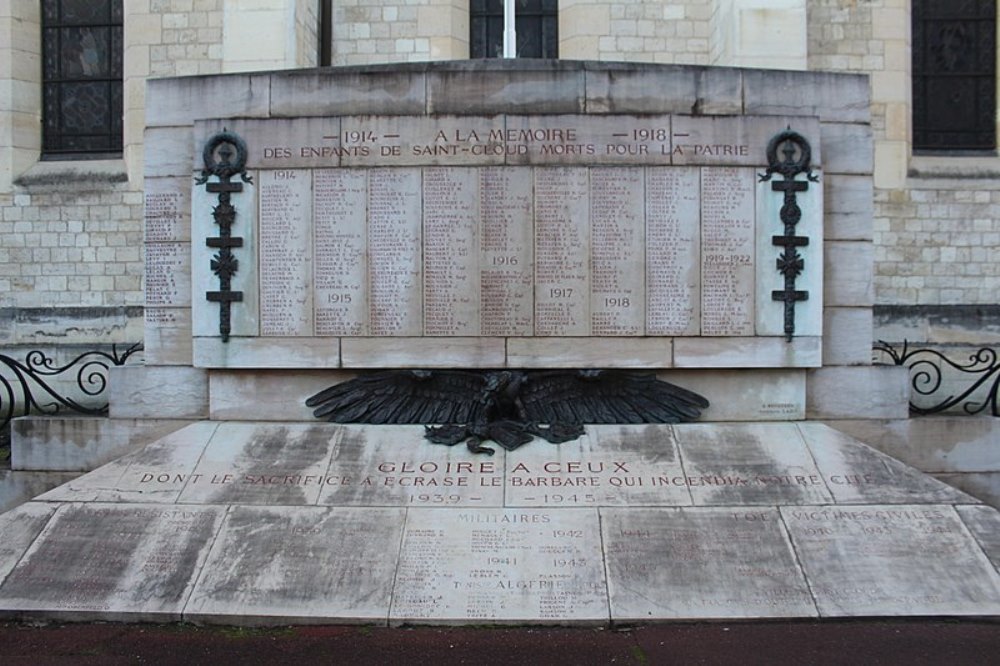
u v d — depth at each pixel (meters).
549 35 15.92
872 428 8.70
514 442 8.01
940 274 14.89
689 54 15.32
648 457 7.90
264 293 8.57
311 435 8.23
